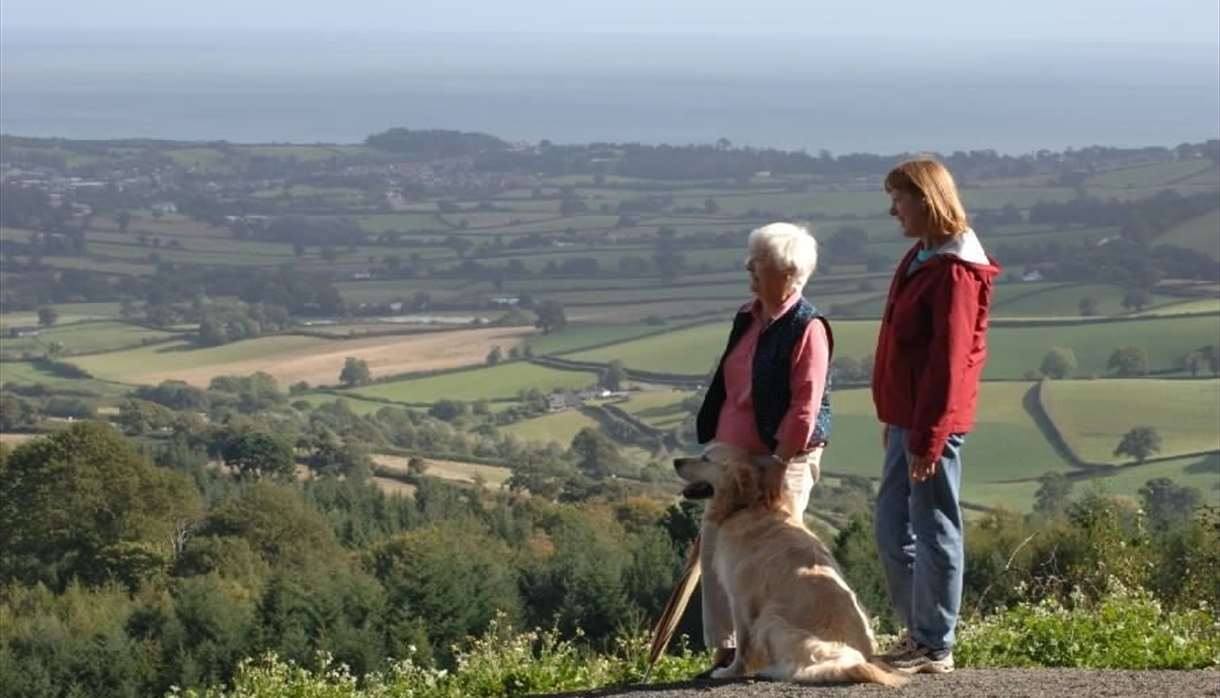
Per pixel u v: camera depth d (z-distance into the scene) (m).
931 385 5.89
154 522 53.22
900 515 6.39
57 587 50.84
